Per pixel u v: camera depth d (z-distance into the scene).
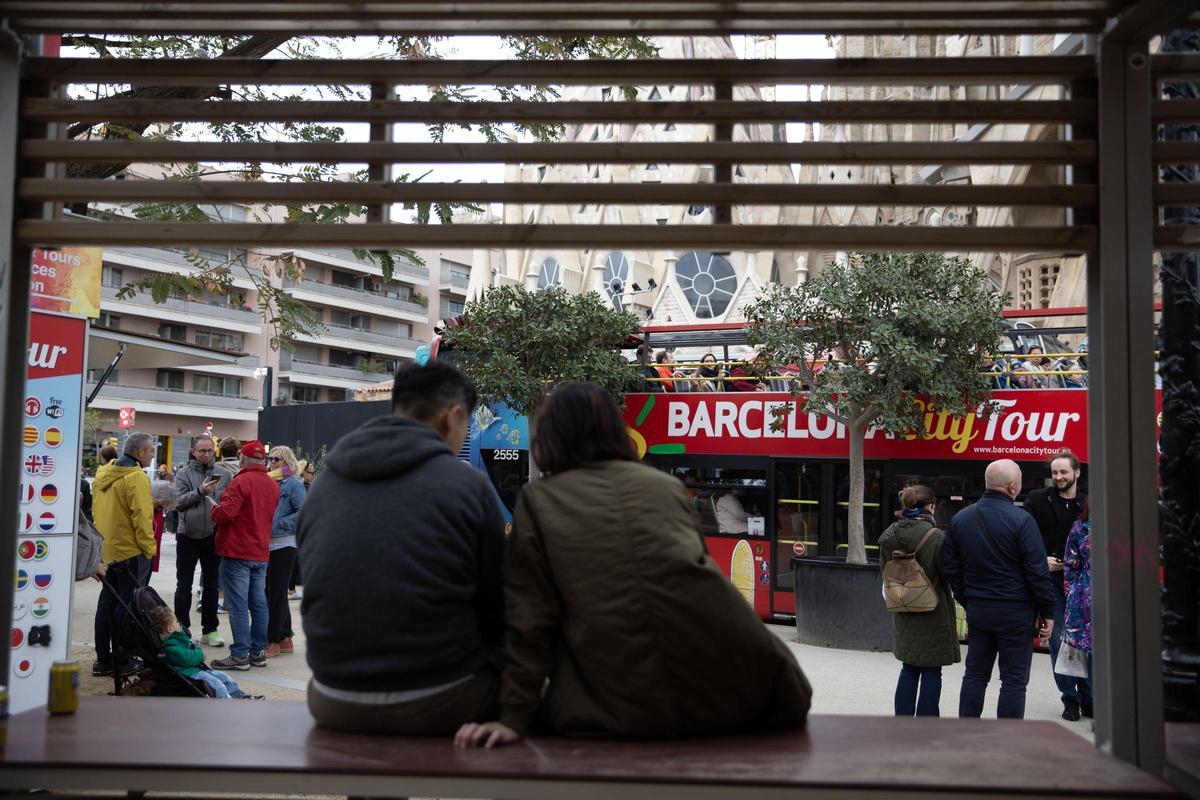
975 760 2.68
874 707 8.19
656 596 2.72
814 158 2.91
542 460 3.09
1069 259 19.42
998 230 2.88
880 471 13.08
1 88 2.95
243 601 9.33
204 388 71.38
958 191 2.88
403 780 2.51
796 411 13.73
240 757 2.63
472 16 2.89
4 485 3.00
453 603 2.86
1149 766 2.79
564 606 2.85
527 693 2.78
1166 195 2.86
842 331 12.24
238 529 9.27
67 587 6.42
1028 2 2.80
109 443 11.05
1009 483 6.36
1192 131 4.62
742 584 13.78
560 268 56.19
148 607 6.48
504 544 3.00
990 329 11.81
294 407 23.38
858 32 2.95
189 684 6.44
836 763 2.61
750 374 13.89
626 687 2.73
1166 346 4.67
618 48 7.27
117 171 7.05
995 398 12.47
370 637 2.80
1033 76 2.94
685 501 2.92
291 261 7.95
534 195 2.92
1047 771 2.58
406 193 2.93
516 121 2.98
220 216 5.80
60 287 6.73
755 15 2.91
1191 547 4.52
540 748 2.69
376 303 82.62
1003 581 6.21
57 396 6.46
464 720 2.83
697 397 14.38
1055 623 8.15
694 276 49.97
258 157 2.98
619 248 2.89
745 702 2.81
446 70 2.99
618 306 54.41
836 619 11.39
